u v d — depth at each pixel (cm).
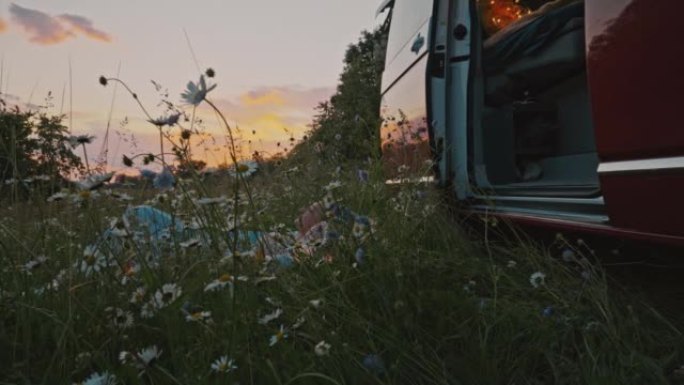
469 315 218
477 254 311
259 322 176
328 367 165
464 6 372
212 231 222
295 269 233
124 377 159
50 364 161
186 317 172
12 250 225
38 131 261
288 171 431
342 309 203
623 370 180
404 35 496
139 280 209
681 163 183
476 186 359
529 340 207
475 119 365
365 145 416
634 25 195
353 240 238
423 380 178
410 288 232
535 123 408
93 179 186
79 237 229
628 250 292
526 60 378
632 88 199
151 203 279
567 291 240
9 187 253
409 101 442
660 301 238
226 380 151
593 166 377
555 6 369
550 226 266
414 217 307
